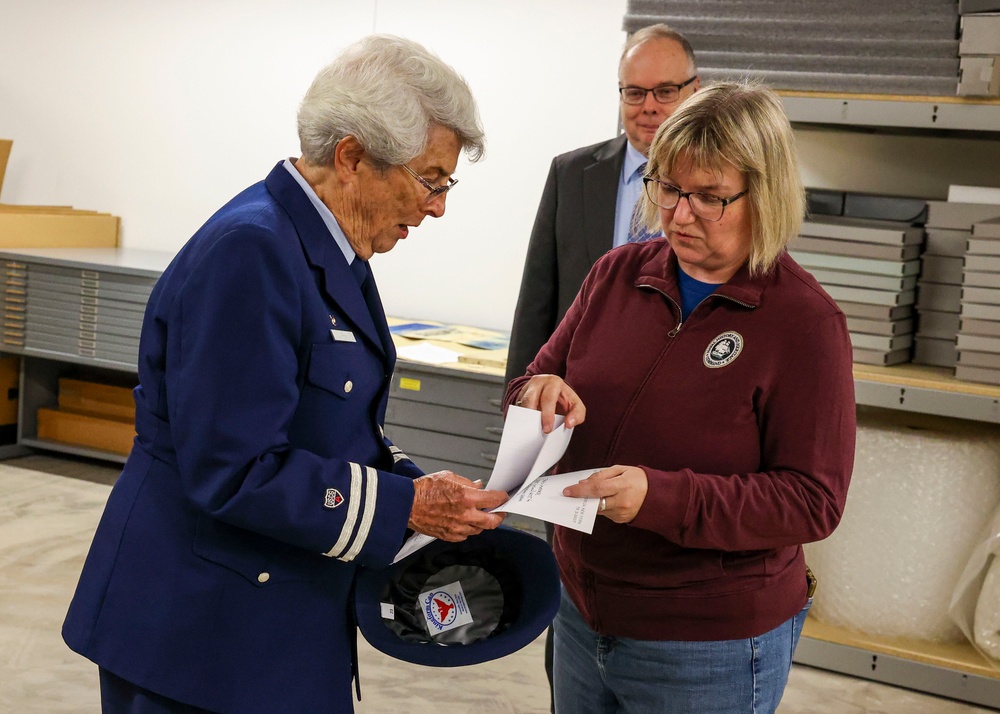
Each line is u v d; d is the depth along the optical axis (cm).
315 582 144
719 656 149
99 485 432
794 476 140
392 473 143
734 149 133
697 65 299
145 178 484
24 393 461
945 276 298
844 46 285
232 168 467
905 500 296
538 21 403
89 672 281
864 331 298
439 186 137
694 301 150
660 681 153
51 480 435
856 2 283
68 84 493
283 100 452
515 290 424
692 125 135
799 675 302
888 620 302
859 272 295
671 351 147
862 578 303
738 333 143
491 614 150
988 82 268
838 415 140
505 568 153
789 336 140
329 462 132
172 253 481
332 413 138
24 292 429
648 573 150
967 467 292
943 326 301
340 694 148
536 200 414
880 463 298
